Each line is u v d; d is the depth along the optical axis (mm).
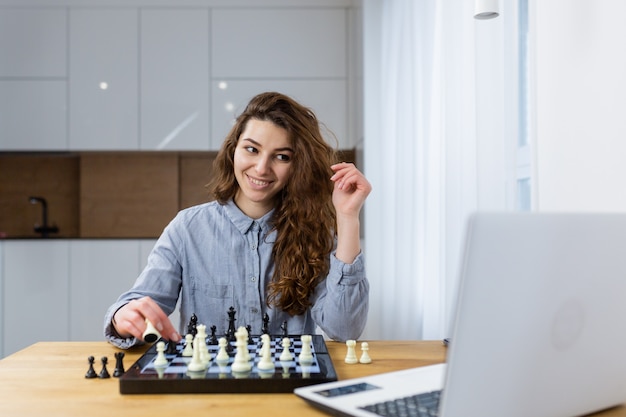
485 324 650
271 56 3799
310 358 1044
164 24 3762
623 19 1157
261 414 807
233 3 3793
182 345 1200
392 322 2805
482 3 1326
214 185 1645
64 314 3525
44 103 3721
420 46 2357
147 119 3752
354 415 755
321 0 3818
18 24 3709
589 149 1289
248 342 1244
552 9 1444
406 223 2521
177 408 834
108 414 809
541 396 719
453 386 652
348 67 3818
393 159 2842
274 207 1617
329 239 1607
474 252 631
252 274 1572
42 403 861
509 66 1685
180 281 1601
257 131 1498
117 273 3551
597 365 770
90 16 3736
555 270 687
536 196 1542
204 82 3775
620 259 750
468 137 1796
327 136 3803
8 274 3516
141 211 4113
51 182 4148
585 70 1303
